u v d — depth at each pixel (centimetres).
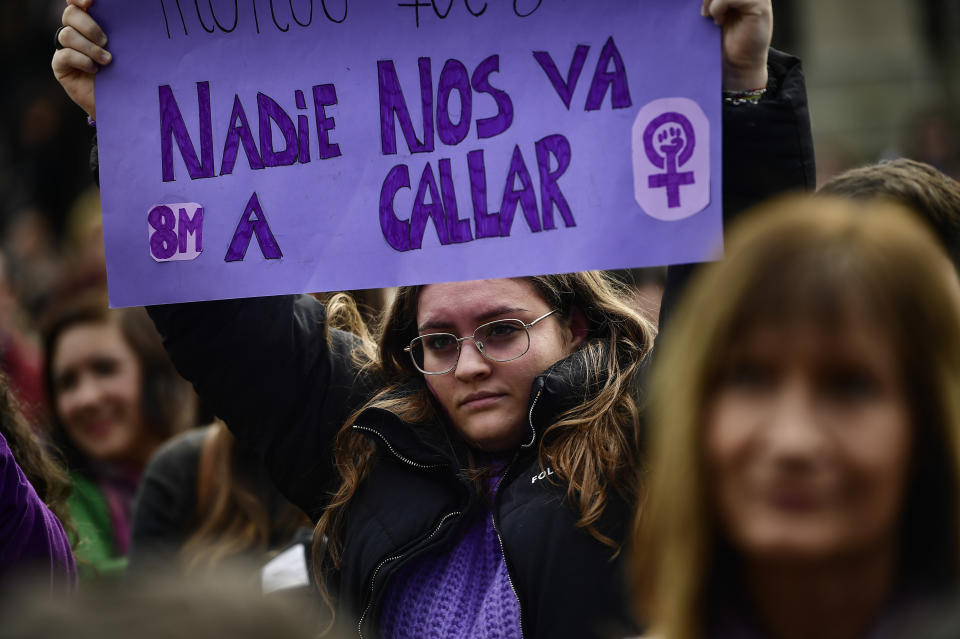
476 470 509
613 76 479
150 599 204
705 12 468
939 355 264
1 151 2575
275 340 552
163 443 888
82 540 732
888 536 274
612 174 479
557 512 471
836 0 2545
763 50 464
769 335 268
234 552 706
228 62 525
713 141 466
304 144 517
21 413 665
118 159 534
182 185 529
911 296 264
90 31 534
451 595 487
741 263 273
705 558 285
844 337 263
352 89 512
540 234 487
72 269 1120
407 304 541
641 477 462
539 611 461
